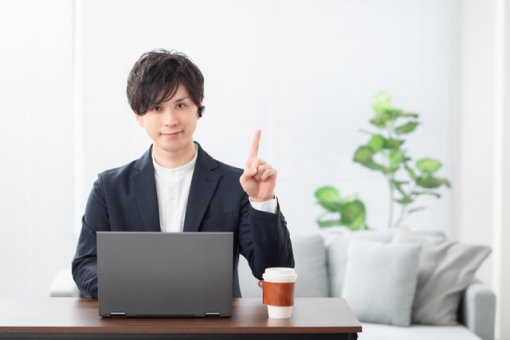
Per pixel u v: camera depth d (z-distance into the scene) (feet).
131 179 5.61
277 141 13.55
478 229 13.47
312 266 10.87
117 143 13.25
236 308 4.75
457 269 9.98
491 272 13.29
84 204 13.19
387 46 13.66
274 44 13.56
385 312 9.73
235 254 5.54
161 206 5.62
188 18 13.46
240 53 13.52
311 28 13.60
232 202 5.52
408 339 9.01
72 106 13.14
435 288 9.91
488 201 13.44
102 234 4.37
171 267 4.38
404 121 13.64
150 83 5.12
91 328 4.12
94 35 13.24
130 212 5.52
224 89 13.51
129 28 13.32
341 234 11.53
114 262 4.38
